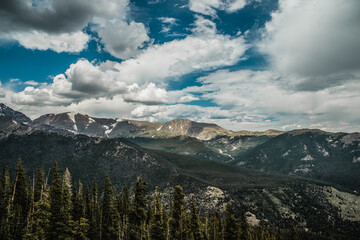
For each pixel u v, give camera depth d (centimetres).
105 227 7200
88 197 7438
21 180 7394
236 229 6450
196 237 6512
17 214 6284
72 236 5788
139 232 6769
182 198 6506
